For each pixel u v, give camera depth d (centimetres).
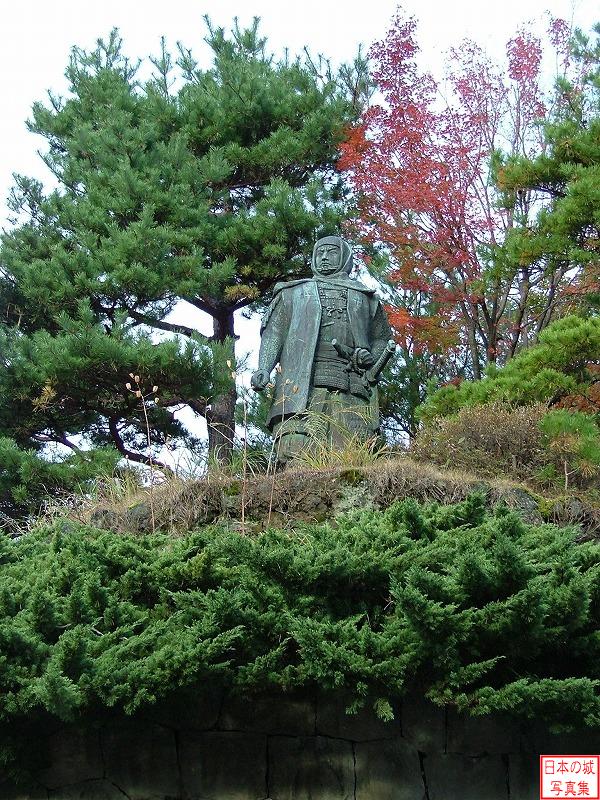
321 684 675
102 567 773
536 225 1670
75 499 1098
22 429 1772
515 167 1627
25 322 1866
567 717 670
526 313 2003
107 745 691
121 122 1888
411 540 743
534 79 2059
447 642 660
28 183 1919
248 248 1870
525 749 699
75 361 1633
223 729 700
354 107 2039
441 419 1189
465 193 1930
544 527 801
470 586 675
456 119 1977
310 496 981
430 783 690
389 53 2019
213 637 682
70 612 696
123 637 699
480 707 657
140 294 1764
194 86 2031
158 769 689
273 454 1117
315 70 2088
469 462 1097
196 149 1997
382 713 660
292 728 701
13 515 1619
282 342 1163
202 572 756
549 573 695
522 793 690
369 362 1145
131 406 1770
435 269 1928
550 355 1359
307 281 1184
